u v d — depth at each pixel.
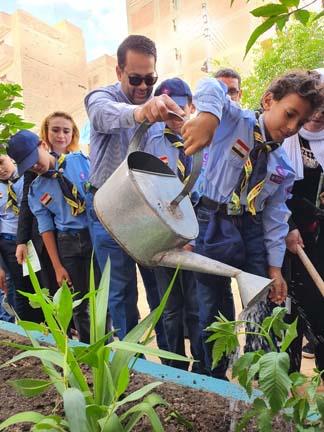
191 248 1.95
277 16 0.81
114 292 2.20
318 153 2.07
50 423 0.96
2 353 1.89
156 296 2.63
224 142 1.79
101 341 0.98
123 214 1.19
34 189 2.60
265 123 1.78
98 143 2.15
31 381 1.09
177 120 1.31
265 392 0.87
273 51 7.69
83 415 0.86
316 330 2.08
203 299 1.99
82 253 2.57
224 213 1.83
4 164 3.28
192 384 1.49
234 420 1.25
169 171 1.35
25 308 3.15
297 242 2.02
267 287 1.06
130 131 2.13
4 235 3.16
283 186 1.91
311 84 1.65
